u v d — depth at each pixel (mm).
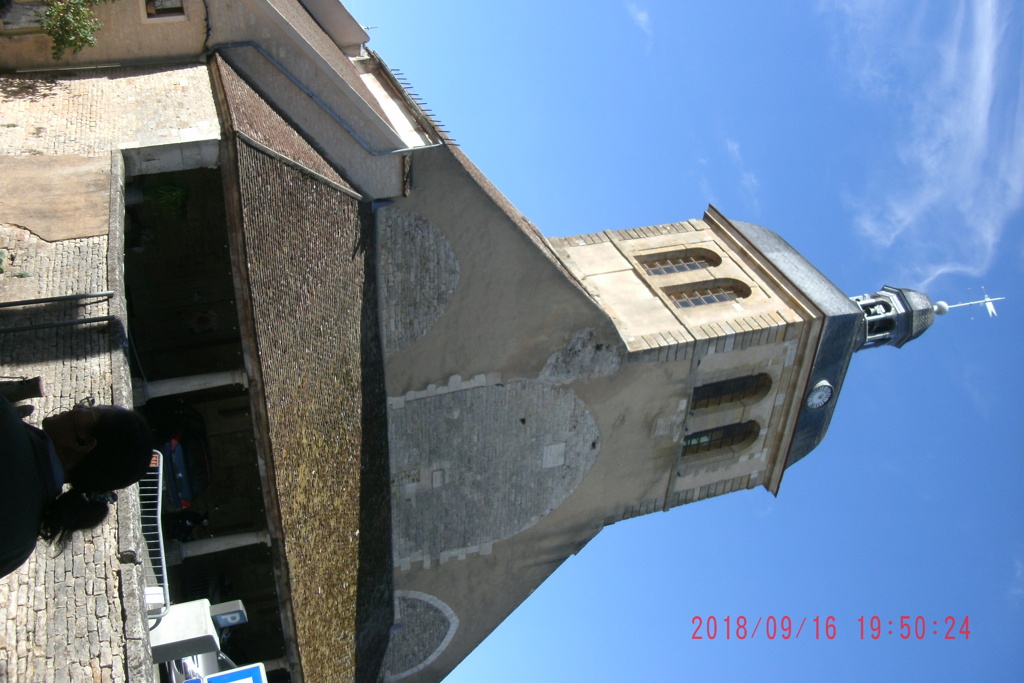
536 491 21078
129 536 9492
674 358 20078
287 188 13469
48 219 11336
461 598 21641
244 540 14930
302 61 14805
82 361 10352
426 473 19734
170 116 12688
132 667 8734
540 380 19688
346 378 16344
